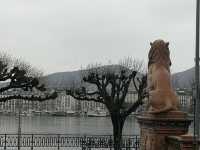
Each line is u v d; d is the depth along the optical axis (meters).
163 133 13.59
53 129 90.06
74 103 176.50
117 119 36.44
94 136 40.31
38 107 170.88
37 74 57.03
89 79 38.78
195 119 11.61
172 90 14.09
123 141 41.53
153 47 14.70
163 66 14.39
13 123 120.25
